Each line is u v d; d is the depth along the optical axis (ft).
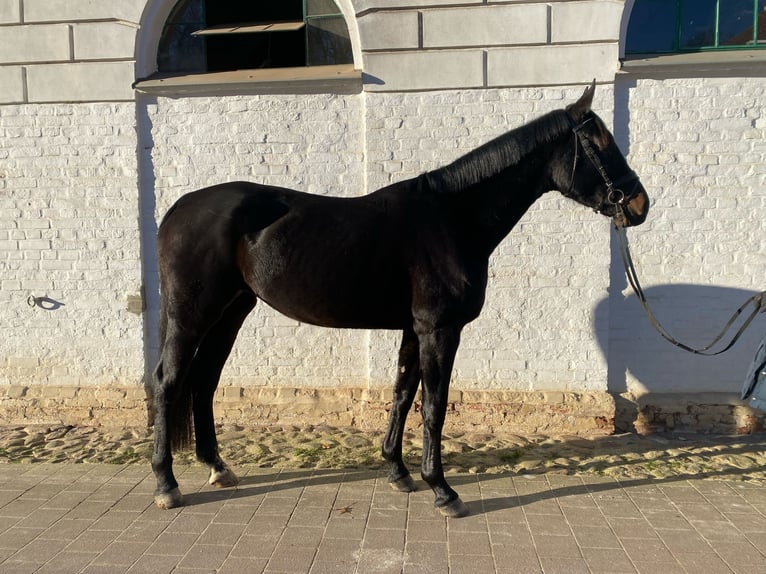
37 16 17.19
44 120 17.48
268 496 12.75
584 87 16.44
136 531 11.19
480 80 16.60
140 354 17.75
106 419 17.63
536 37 16.38
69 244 17.67
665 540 10.91
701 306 16.97
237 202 11.83
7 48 17.31
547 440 16.26
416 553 10.42
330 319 12.13
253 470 14.24
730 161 16.57
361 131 17.22
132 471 14.21
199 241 11.77
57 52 17.25
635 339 17.24
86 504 12.36
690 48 17.34
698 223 16.79
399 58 16.69
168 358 12.12
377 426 17.11
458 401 17.04
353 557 10.28
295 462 14.76
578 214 16.62
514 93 16.65
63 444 16.19
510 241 16.84
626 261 12.69
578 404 16.74
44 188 17.60
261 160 17.42
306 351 17.72
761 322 16.88
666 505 12.37
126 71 17.21
